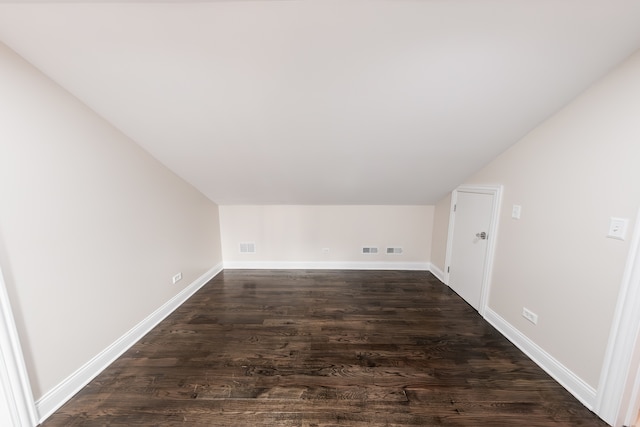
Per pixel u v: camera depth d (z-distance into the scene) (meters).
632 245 1.27
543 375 1.76
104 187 1.83
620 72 1.33
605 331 1.41
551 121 1.75
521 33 1.24
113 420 1.44
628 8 1.11
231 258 3.81
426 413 1.48
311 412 1.49
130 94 1.60
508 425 1.41
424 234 3.71
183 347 2.05
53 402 1.49
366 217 3.67
